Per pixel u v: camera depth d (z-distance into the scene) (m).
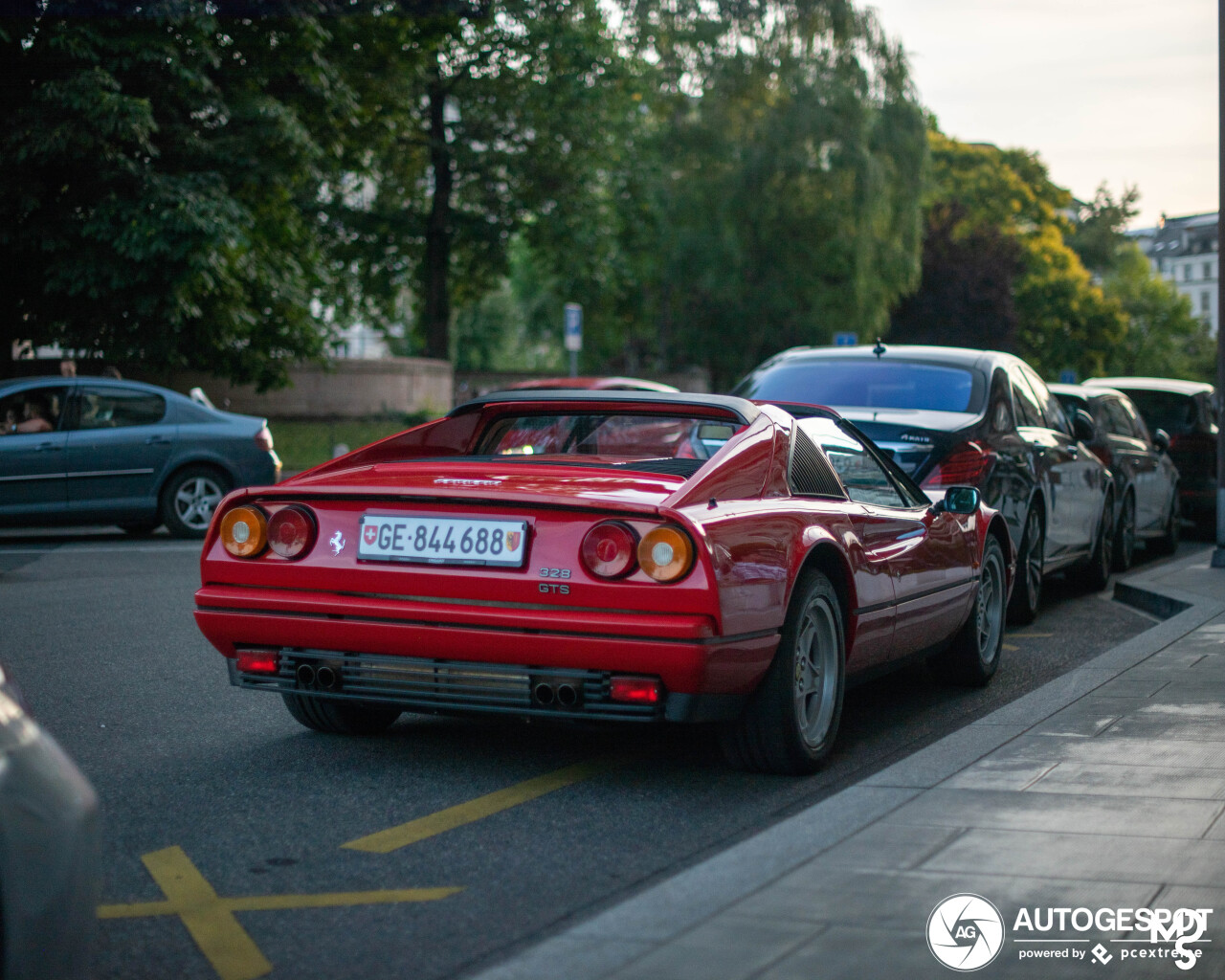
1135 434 14.57
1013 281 59.75
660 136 43.25
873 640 5.81
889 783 4.63
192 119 21.70
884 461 6.46
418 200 43.84
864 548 5.68
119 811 4.75
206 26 20.70
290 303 25.88
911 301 55.31
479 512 4.82
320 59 23.55
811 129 41.50
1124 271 111.44
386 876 4.05
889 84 42.19
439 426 5.95
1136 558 15.24
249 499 5.22
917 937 3.19
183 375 30.33
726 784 5.17
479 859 4.22
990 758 4.97
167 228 19.92
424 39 29.94
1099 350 81.06
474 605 4.80
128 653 7.96
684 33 41.62
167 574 11.68
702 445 5.53
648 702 4.66
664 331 48.25
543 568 4.70
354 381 35.66
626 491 4.82
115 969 3.32
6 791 2.29
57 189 20.59
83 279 20.20
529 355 73.31
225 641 5.24
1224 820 4.15
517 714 4.84
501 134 41.69
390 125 31.09
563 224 41.75
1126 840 3.94
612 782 5.20
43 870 2.31
